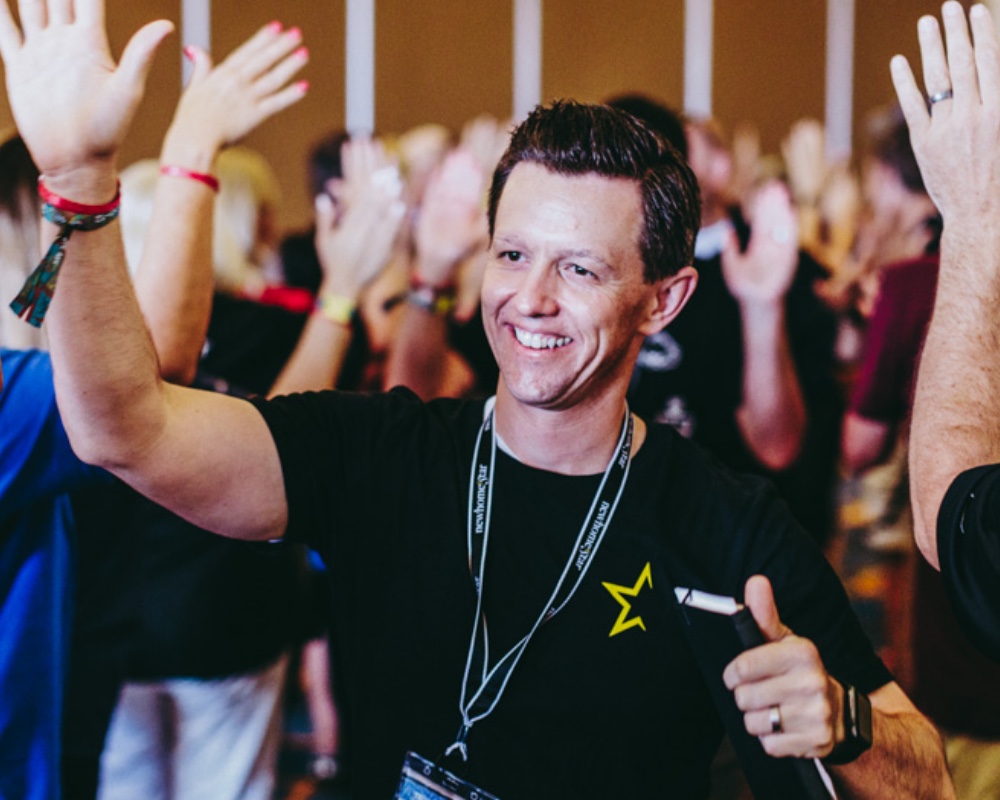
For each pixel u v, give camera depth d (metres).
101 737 2.15
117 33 5.39
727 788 2.97
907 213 3.35
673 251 1.20
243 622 2.19
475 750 1.16
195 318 1.57
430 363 3.18
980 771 2.50
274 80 1.65
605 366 1.18
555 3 5.95
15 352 1.46
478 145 3.23
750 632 0.96
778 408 2.85
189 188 1.58
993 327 1.17
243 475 1.16
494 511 1.21
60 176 0.99
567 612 1.18
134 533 2.14
